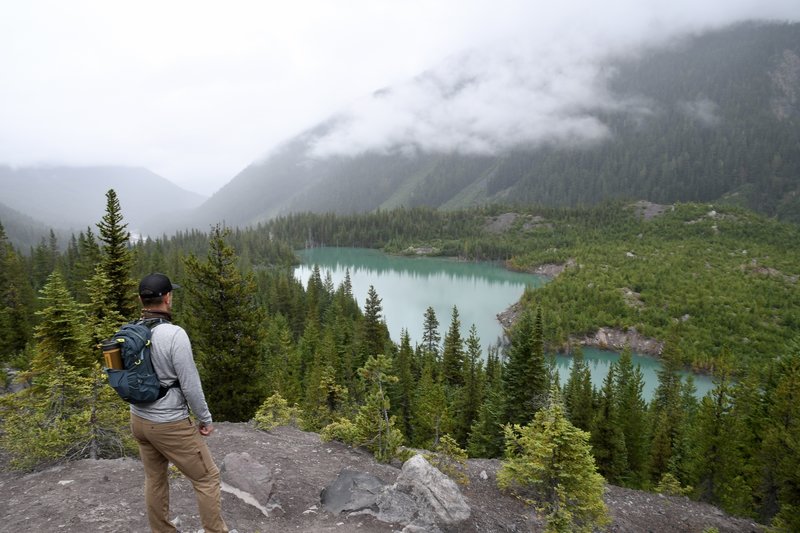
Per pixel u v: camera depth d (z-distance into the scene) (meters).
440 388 37.25
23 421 9.63
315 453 11.23
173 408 4.36
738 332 95.44
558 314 104.44
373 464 11.20
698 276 132.88
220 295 21.97
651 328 96.56
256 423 13.88
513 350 31.86
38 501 7.04
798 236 183.50
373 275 195.38
